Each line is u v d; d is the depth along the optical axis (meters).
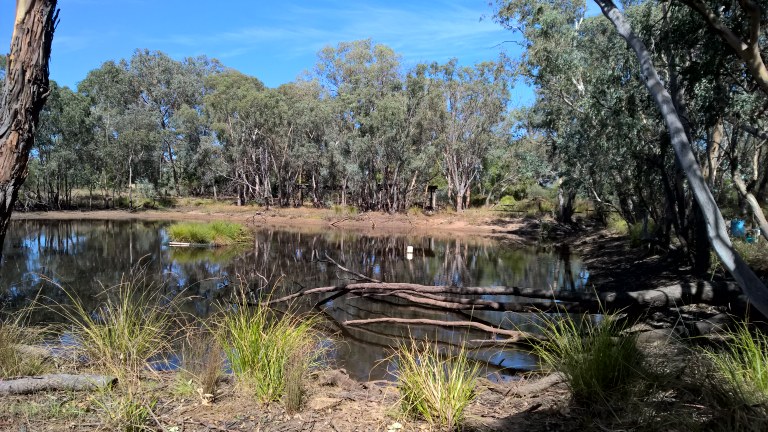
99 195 44.38
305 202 46.94
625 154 13.51
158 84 57.00
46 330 5.27
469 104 39.75
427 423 3.29
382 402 3.72
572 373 3.82
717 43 6.68
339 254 18.53
